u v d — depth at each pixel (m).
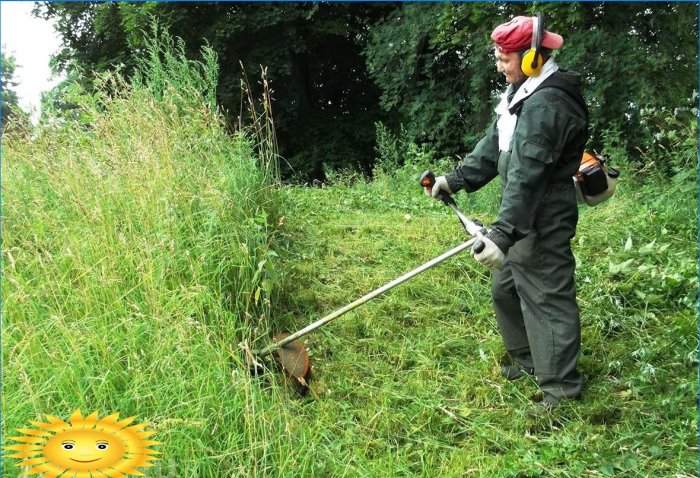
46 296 3.12
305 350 3.33
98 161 4.13
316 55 15.80
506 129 3.00
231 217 3.86
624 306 4.05
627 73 8.37
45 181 4.20
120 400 2.58
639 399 3.14
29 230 3.76
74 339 2.70
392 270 4.62
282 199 5.04
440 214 6.40
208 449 2.43
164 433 2.42
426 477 2.67
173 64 5.64
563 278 3.00
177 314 3.02
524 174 2.78
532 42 2.79
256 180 4.61
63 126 4.66
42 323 2.94
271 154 4.98
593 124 8.38
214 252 3.53
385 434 2.96
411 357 3.63
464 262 4.73
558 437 2.86
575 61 8.33
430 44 11.36
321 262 4.68
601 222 5.56
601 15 8.67
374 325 3.91
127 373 2.70
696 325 3.53
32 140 4.41
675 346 3.52
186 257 3.39
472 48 10.64
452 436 2.97
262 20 13.48
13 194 4.08
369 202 6.80
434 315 4.08
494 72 10.80
